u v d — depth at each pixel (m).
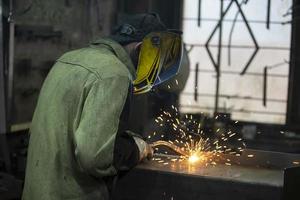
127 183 2.03
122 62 1.74
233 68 3.96
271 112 3.92
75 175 1.68
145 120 3.67
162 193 1.98
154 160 2.16
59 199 1.68
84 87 1.62
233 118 4.00
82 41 3.71
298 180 1.84
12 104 2.98
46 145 1.69
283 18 3.78
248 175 1.97
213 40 3.96
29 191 1.75
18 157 2.83
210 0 3.92
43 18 3.23
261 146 3.59
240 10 3.85
